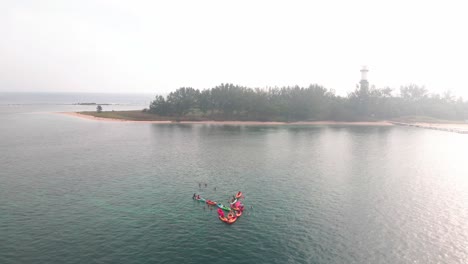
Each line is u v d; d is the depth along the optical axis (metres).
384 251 48.16
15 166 93.50
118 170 90.62
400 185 80.06
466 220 59.25
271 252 47.50
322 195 72.25
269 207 64.88
